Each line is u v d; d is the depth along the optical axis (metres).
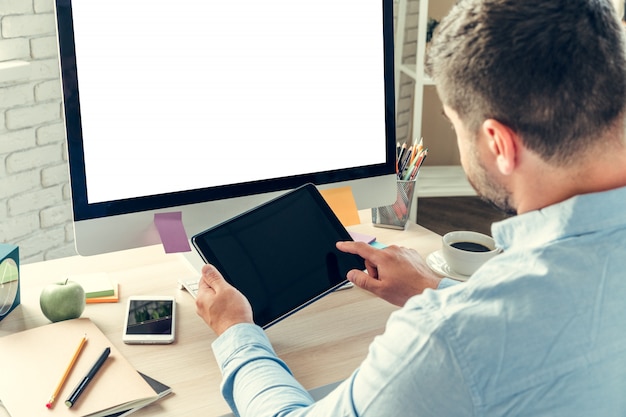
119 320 1.30
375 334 1.30
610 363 0.75
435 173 3.75
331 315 1.36
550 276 0.75
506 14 0.77
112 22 1.24
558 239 0.78
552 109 0.76
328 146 1.46
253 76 1.36
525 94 0.76
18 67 2.38
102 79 1.25
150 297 1.35
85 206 1.27
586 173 0.78
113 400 1.06
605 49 0.75
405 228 1.71
